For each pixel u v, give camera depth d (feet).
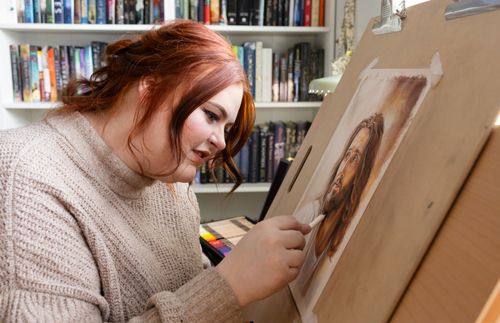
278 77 7.39
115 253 2.29
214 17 7.07
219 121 2.17
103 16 6.94
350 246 1.67
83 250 2.04
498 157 1.09
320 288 1.79
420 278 1.19
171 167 2.21
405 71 1.82
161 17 6.95
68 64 7.11
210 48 2.11
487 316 0.96
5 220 1.86
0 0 6.84
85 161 2.23
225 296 1.88
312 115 8.16
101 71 2.46
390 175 1.59
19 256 1.83
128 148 2.25
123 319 2.21
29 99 7.12
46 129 2.23
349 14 5.72
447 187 1.19
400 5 2.09
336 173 2.19
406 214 1.34
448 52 1.52
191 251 2.86
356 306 1.41
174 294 1.94
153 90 2.07
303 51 7.32
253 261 1.90
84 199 2.16
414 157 1.45
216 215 8.32
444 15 1.65
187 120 2.07
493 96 1.17
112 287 2.16
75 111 2.35
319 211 2.22
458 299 1.02
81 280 1.94
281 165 4.12
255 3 7.11
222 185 7.45
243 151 7.48
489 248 1.00
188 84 2.05
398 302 1.23
